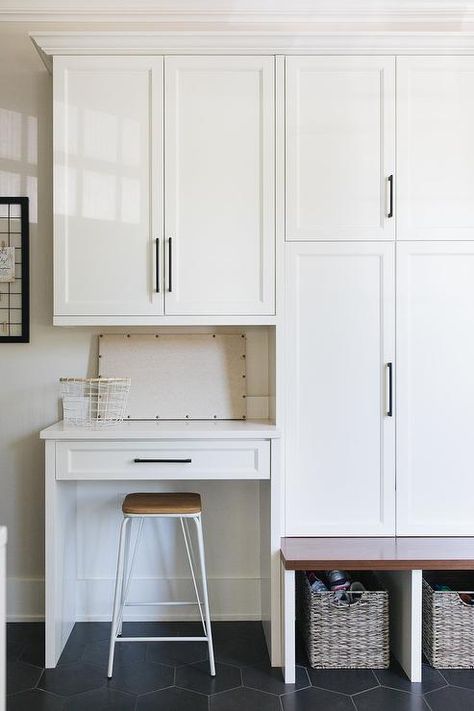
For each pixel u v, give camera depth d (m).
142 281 2.39
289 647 2.16
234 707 2.01
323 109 2.40
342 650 2.26
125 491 2.70
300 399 2.40
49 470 2.27
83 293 2.38
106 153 2.38
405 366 2.41
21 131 2.69
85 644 2.45
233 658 2.34
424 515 2.42
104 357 2.67
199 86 2.39
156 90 2.37
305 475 2.41
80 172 2.37
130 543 2.70
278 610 2.29
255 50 2.37
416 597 2.17
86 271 2.38
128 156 2.38
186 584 2.71
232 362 2.69
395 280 2.40
